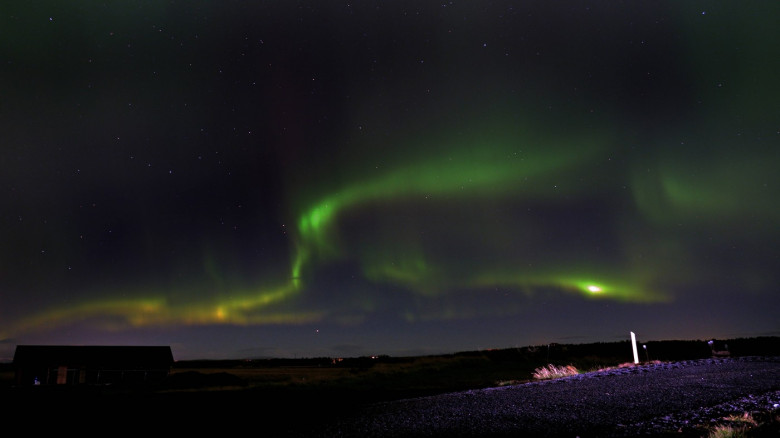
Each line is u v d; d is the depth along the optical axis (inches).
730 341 1403.8
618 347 1798.7
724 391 450.0
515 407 413.1
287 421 430.9
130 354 1802.4
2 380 1807.3
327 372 1991.9
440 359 2079.2
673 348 1539.1
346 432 343.6
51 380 1658.5
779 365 685.9
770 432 279.7
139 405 741.3
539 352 1809.8
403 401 514.3
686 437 281.0
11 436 462.3
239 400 754.8
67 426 509.4
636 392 463.8
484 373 1300.4
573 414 368.5
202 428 433.1
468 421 360.5
